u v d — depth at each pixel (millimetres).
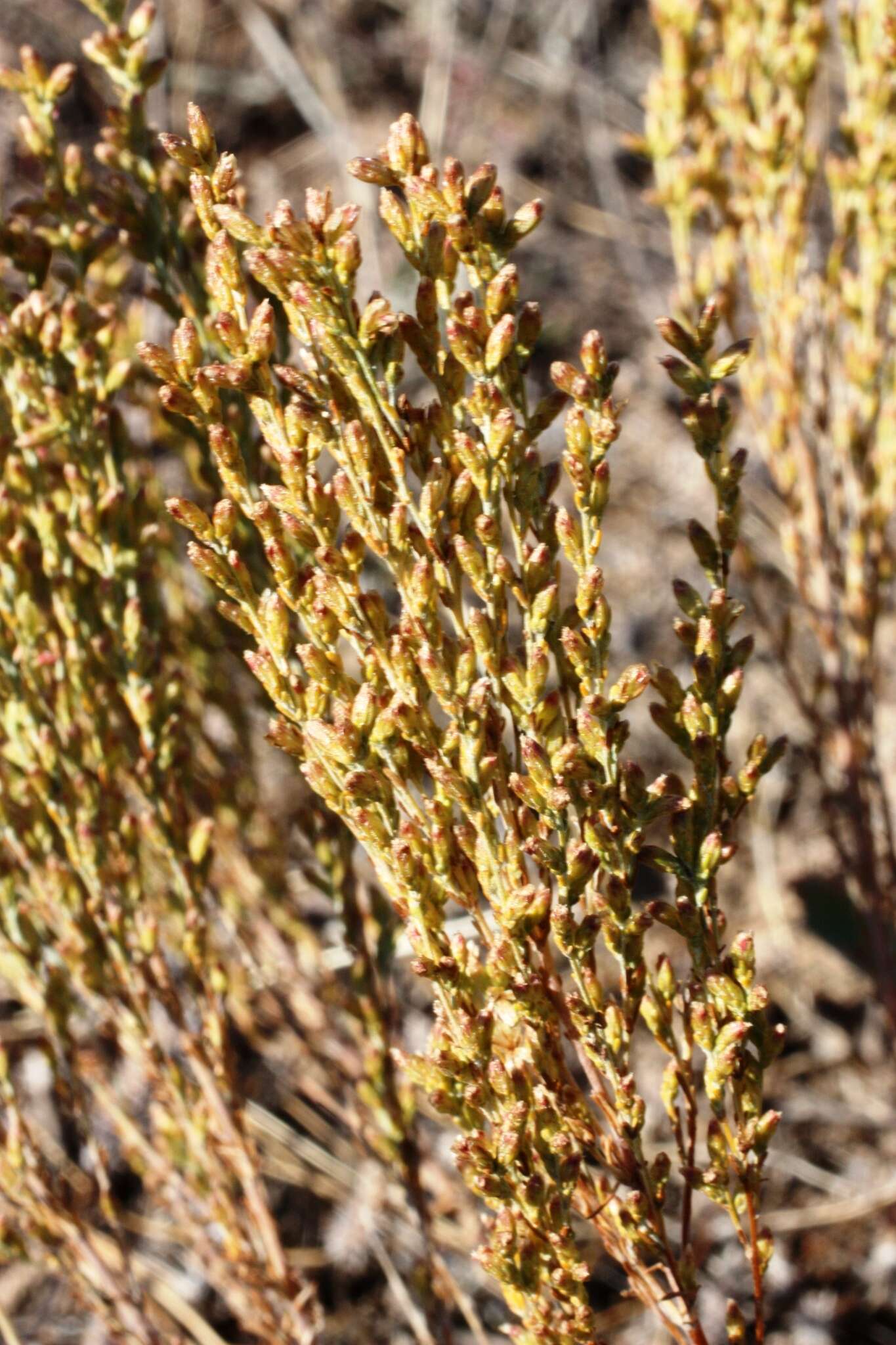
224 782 2195
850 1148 2918
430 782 2482
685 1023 1284
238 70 4465
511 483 1224
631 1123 1228
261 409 1165
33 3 4168
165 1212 2705
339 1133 2785
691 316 2240
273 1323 1900
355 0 4648
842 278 2133
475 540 1238
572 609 1278
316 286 1132
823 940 3057
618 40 4738
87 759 1832
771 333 2217
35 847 1801
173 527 2227
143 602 1837
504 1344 2555
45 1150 2678
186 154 1134
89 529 1672
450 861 1178
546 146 4480
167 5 4492
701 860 1212
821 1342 2621
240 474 1170
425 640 1157
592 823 1173
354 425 1141
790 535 2256
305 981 2295
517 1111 1122
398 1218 2543
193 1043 1799
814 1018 3084
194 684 2227
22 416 1694
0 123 3695
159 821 1753
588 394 1155
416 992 2982
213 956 1958
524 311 1212
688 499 3801
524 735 1196
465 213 1150
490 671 1179
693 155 2307
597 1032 1208
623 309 4176
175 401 1144
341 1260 2705
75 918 1745
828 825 2357
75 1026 2832
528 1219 1194
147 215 1757
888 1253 2734
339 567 1159
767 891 3242
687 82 2240
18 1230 1958
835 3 3086
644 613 3643
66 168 1771
